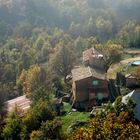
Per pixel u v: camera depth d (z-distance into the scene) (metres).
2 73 125.88
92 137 31.81
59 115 82.06
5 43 194.12
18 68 133.88
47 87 97.31
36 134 55.53
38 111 63.38
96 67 103.31
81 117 77.88
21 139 59.19
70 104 90.00
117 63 120.25
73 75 95.00
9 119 65.19
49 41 182.88
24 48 175.25
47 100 78.81
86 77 88.19
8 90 109.25
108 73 113.50
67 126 72.25
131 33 184.12
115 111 54.97
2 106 92.56
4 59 153.50
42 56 156.88
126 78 97.19
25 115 67.38
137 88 95.31
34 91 89.38
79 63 124.44
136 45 173.62
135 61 126.62
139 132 31.83
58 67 111.75
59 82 102.56
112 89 93.81
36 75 97.44
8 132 59.88
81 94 88.44
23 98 98.25
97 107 80.38
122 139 30.75
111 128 31.64
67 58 112.38
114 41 179.12
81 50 159.00
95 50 116.69
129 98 63.03
